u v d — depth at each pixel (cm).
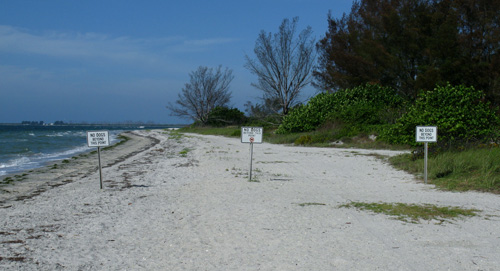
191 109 7719
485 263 574
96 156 2798
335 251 632
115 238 717
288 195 1106
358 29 4428
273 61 4841
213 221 829
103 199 1101
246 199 1052
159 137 5956
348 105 3494
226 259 601
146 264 582
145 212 927
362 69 3897
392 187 1248
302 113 3822
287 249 643
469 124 2372
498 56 3114
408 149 2552
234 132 5131
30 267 570
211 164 1914
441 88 2577
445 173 1396
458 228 755
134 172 1745
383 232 734
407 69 3734
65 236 732
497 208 920
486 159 1390
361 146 2783
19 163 2436
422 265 569
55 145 4272
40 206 1025
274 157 2203
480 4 3319
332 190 1191
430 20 3594
